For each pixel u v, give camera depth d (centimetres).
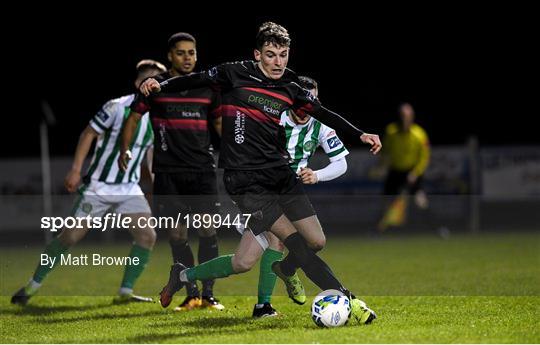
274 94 2216
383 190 5481
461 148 5809
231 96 2214
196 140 2612
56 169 5431
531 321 2209
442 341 1922
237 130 2217
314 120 2431
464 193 5766
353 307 2198
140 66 2748
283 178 2252
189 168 2616
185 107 2591
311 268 2264
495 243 4797
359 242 5000
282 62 2188
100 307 2709
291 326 2211
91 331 2231
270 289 2416
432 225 5694
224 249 3097
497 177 5819
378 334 2006
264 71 2217
